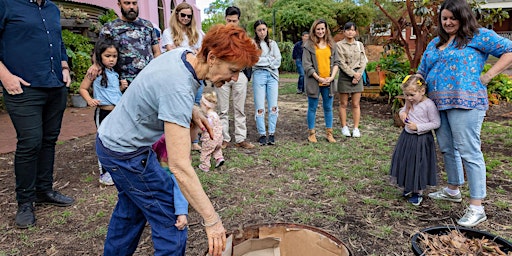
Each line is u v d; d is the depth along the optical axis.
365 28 20.44
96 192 3.67
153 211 1.88
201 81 1.76
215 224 1.76
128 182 1.85
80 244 2.78
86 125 6.44
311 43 5.01
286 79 15.09
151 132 1.82
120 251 2.11
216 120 4.13
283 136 5.74
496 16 6.93
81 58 8.46
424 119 3.07
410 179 3.14
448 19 2.81
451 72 2.88
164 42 4.37
